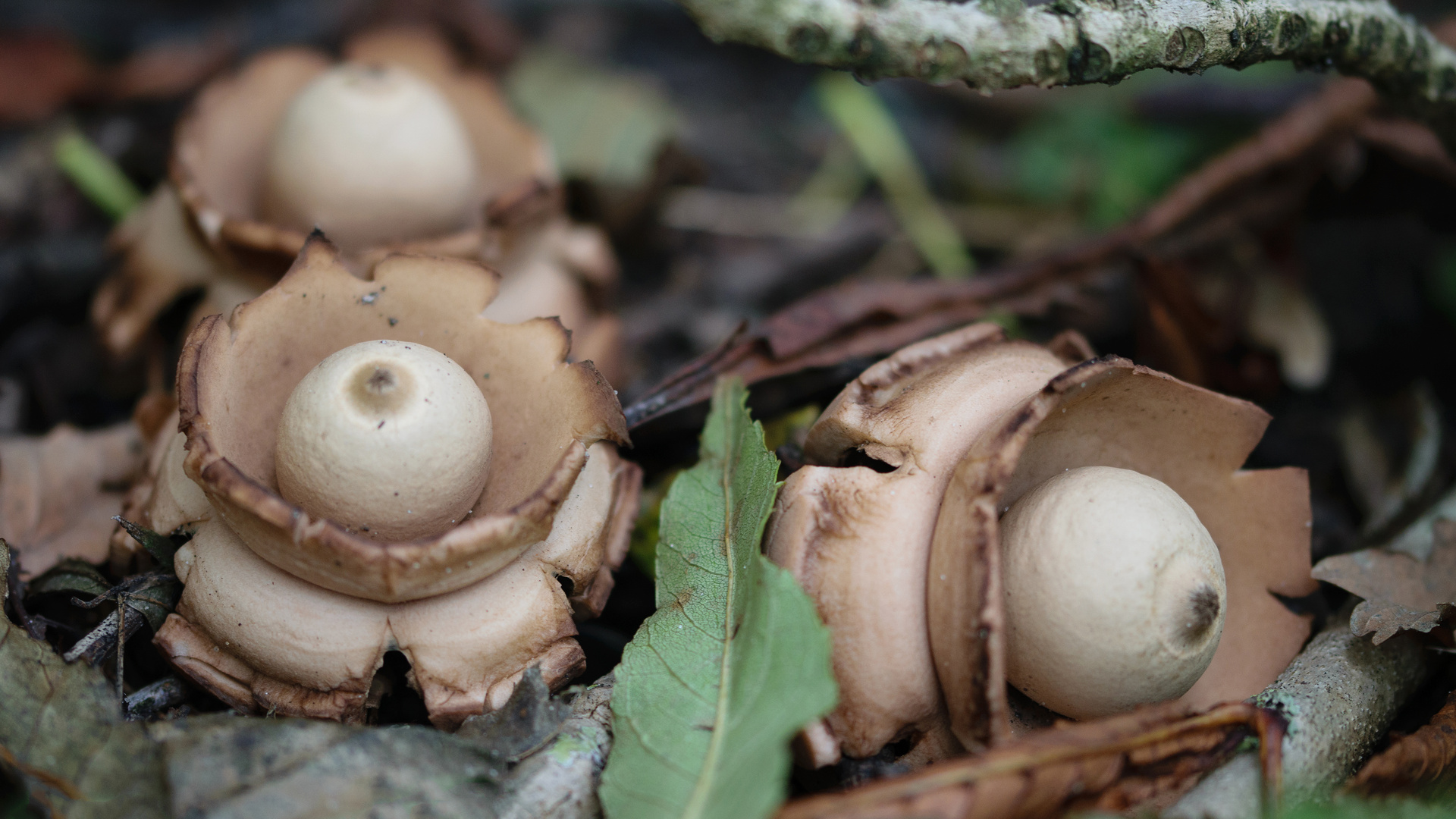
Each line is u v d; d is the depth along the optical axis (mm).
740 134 556
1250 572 322
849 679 298
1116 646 294
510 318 377
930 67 307
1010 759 284
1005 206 513
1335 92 392
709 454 325
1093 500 298
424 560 294
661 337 429
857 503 302
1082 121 512
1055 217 504
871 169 526
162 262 361
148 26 540
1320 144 392
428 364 304
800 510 303
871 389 315
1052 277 387
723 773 288
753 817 279
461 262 321
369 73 368
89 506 343
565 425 313
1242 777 296
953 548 293
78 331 405
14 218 424
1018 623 298
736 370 352
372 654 300
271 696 301
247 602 300
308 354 319
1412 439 370
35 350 396
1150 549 295
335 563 294
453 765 294
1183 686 300
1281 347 397
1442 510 340
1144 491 299
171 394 354
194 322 361
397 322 322
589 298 396
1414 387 375
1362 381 415
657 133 468
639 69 586
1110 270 390
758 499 310
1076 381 296
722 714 295
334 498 300
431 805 290
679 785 290
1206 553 300
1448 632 314
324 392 300
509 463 317
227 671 302
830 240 489
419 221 366
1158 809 294
